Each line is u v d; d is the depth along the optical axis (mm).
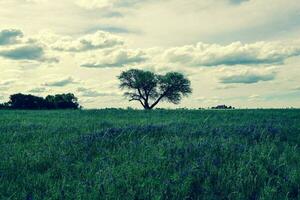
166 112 24688
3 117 19828
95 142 10125
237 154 8438
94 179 6656
